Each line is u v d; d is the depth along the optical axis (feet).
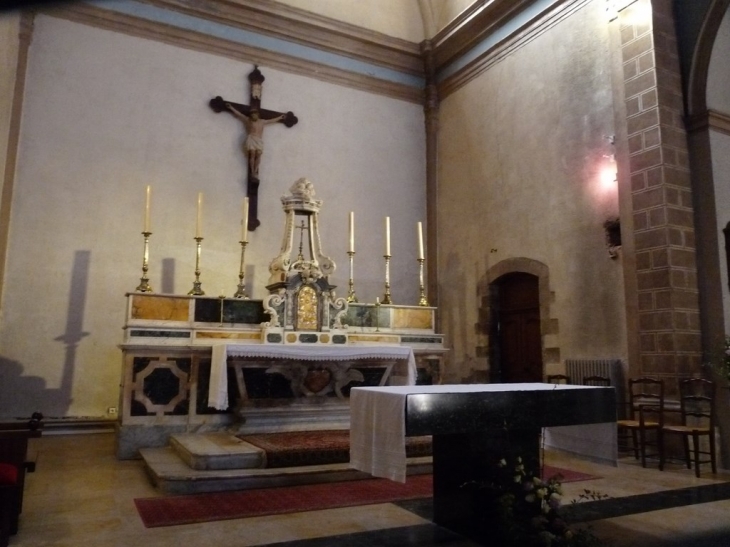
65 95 23.43
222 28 26.86
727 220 18.60
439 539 10.26
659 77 18.80
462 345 27.07
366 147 29.48
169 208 24.75
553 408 10.39
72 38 23.85
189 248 24.93
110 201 23.71
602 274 20.31
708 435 16.93
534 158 23.90
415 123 30.83
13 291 21.68
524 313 24.44
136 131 24.54
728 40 19.29
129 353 17.44
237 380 17.76
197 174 25.49
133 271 23.76
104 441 20.43
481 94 27.50
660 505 12.44
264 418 18.30
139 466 16.24
